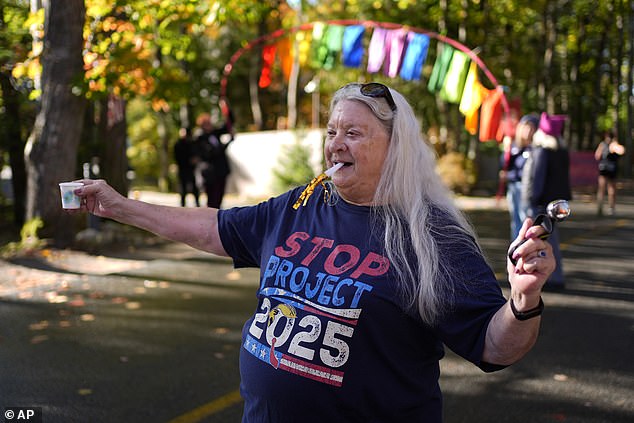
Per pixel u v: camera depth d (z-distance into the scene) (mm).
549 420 3773
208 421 3732
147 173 33562
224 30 27266
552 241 7035
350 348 1707
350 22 11344
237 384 4281
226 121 11836
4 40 10320
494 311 1619
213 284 7188
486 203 16297
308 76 29031
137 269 7984
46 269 7957
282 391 1765
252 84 29094
